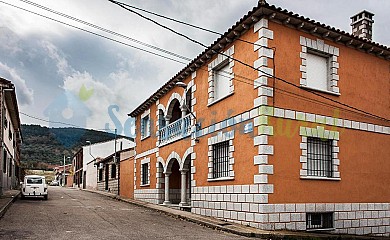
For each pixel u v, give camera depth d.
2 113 24.27
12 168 37.94
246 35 15.16
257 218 13.57
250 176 14.15
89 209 19.89
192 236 12.65
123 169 31.72
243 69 15.13
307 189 14.31
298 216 13.93
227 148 16.22
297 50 14.90
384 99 17.16
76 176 60.12
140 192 26.47
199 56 17.92
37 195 24.84
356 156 15.81
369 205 15.80
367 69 16.78
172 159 21.75
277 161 13.81
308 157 14.79
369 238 14.56
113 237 11.96
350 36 15.74
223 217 15.70
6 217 15.55
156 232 13.26
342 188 15.19
